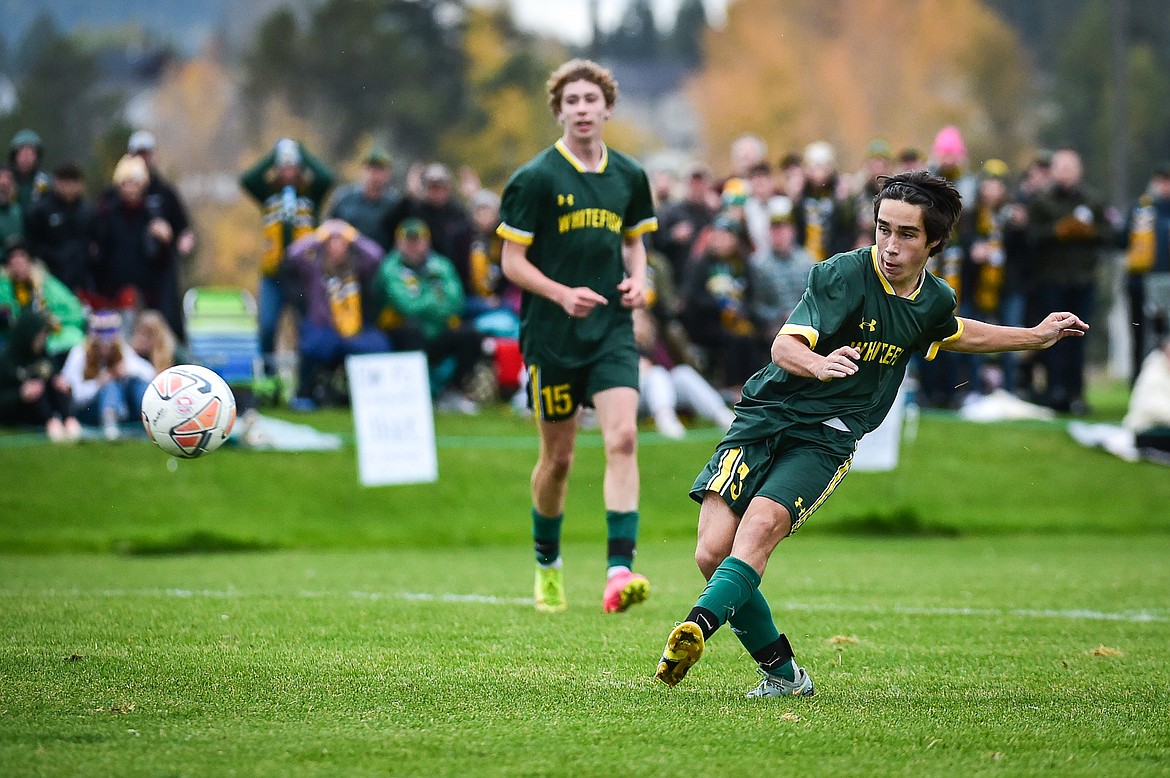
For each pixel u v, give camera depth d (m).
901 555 39.53
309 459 47.44
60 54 183.75
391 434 42.56
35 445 46.25
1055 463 50.81
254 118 176.25
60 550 40.81
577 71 26.75
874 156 55.91
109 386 47.75
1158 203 59.38
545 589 27.45
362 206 55.91
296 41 178.00
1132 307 59.91
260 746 15.60
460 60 185.12
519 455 49.06
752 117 187.25
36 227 50.34
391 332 53.12
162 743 15.70
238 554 40.53
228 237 155.25
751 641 18.92
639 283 27.47
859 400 18.61
